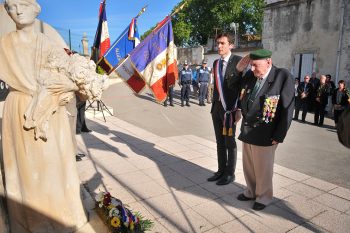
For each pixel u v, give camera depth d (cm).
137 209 357
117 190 408
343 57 1197
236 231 316
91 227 265
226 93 411
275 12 1449
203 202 378
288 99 328
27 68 229
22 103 229
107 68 519
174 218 339
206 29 3259
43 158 233
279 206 370
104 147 617
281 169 509
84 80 236
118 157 552
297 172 495
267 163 350
